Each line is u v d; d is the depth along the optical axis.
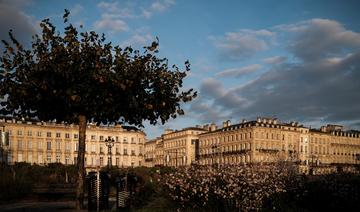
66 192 25.91
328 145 135.25
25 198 24.36
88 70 14.74
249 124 120.31
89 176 16.78
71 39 14.81
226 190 15.71
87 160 121.81
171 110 16.75
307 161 109.50
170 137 166.50
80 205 16.16
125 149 128.12
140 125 17.25
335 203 17.20
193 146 153.25
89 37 15.17
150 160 188.38
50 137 115.69
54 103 15.84
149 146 195.75
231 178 15.98
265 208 16.05
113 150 126.06
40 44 15.00
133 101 15.58
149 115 16.61
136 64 15.43
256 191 15.73
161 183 18.03
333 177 18.23
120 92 15.33
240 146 123.25
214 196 16.03
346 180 17.91
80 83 14.71
